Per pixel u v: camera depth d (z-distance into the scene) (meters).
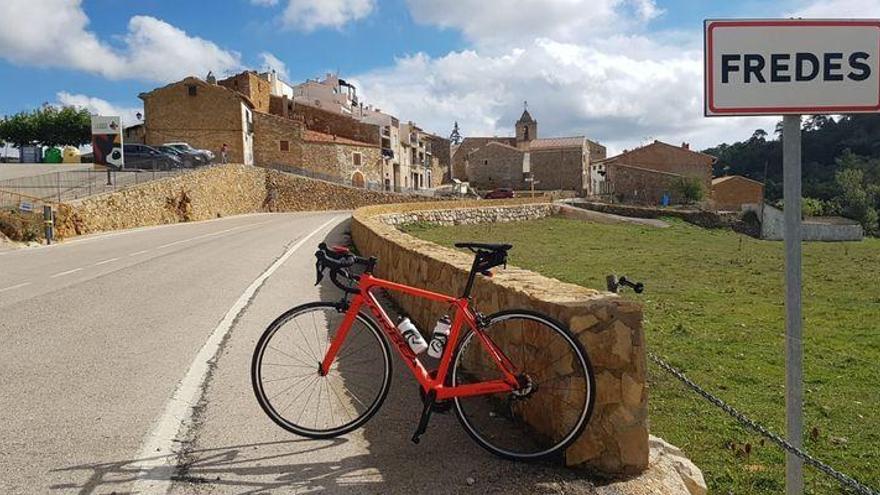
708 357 9.05
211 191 40.62
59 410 4.64
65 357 6.13
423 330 6.48
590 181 86.50
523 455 3.74
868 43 3.25
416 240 9.34
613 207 52.28
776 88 3.23
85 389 5.14
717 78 3.22
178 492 3.41
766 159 89.50
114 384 5.27
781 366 8.61
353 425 4.14
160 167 41.19
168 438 4.13
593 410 3.58
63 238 22.28
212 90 55.38
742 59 3.22
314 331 4.28
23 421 4.42
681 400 7.02
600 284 17.00
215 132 55.34
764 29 3.22
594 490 3.42
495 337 4.16
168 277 11.84
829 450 5.84
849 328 11.69
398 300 5.10
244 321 7.86
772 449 5.66
